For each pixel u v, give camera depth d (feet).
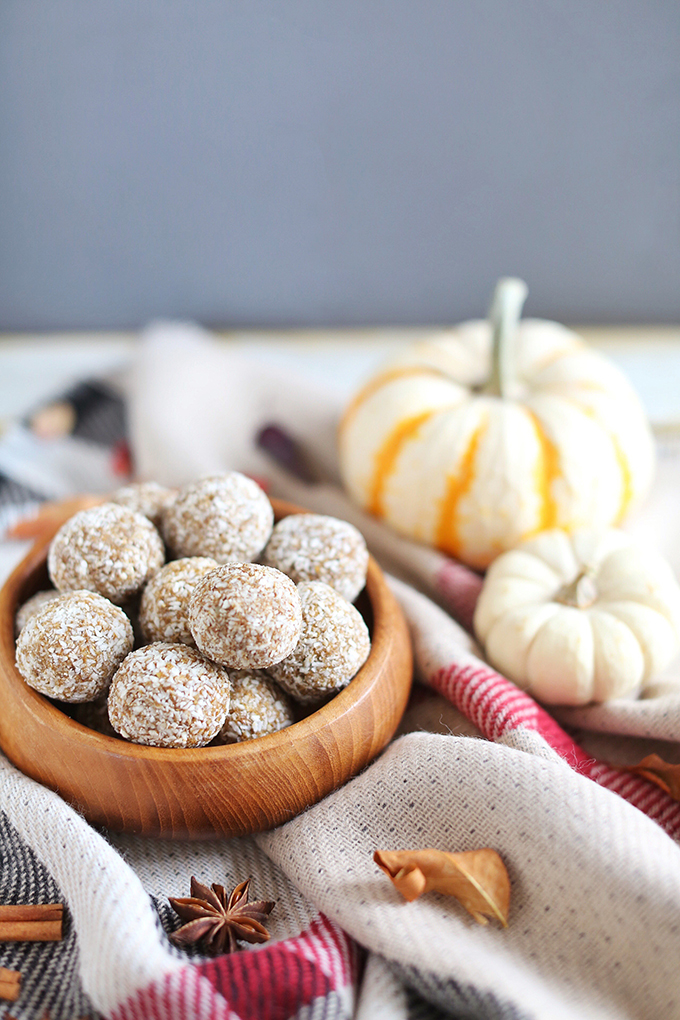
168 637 1.22
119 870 1.15
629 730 1.36
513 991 1.08
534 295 2.34
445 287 2.35
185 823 1.18
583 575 1.41
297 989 1.10
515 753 1.21
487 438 1.57
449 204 2.21
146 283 2.35
